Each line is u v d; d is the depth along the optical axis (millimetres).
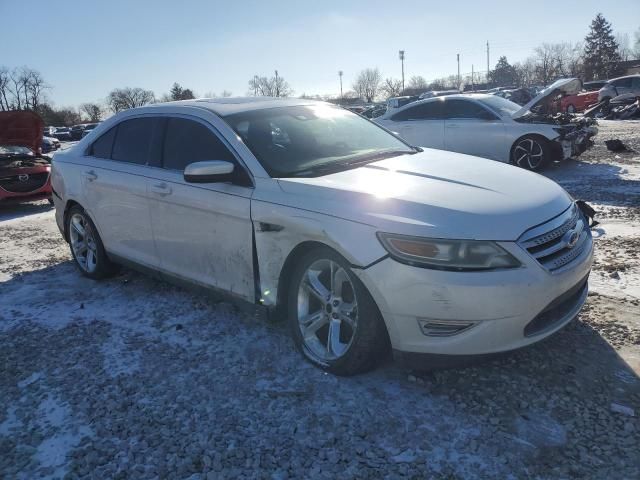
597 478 2416
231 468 2602
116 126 4969
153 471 2613
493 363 3355
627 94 26281
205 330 4070
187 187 3973
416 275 2852
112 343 3957
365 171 3639
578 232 3262
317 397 3125
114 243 4895
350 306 3236
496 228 2867
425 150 4566
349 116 4762
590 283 4520
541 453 2584
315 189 3316
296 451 2693
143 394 3266
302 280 3432
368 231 2988
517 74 90500
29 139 11195
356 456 2635
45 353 3869
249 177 3641
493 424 2807
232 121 3992
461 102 10930
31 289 5254
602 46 81750
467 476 2469
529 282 2830
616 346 3469
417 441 2715
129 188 4492
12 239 7578
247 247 3625
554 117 10750
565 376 3182
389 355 3512
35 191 10359
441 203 3012
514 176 3602
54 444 2861
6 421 3096
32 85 86375
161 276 4480
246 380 3350
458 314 2816
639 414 2809
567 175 9812
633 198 7520
